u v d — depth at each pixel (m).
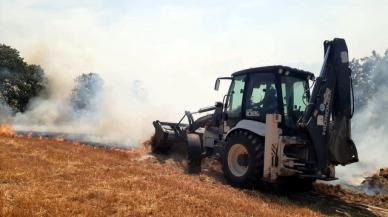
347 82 9.90
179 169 11.91
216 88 12.06
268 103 10.44
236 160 10.68
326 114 9.72
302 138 9.79
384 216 8.55
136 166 11.32
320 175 9.52
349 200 9.98
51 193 7.48
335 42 9.91
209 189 9.12
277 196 9.66
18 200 6.71
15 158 10.62
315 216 7.77
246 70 11.14
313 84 9.79
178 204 7.40
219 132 12.25
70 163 10.70
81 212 6.48
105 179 9.12
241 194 9.09
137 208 6.94
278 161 9.52
